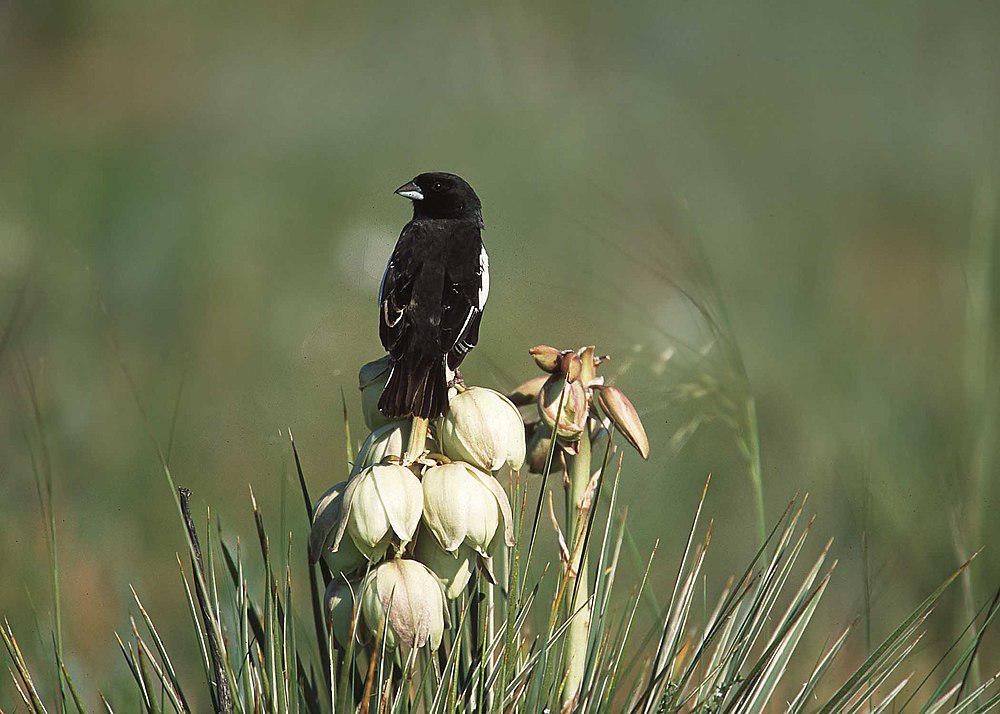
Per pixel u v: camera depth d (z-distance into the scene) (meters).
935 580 8.47
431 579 4.17
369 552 4.18
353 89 20.58
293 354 10.89
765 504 9.26
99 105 21.78
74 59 23.41
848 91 20.47
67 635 7.36
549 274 10.77
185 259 13.77
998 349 8.41
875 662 4.59
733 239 14.51
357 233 7.09
